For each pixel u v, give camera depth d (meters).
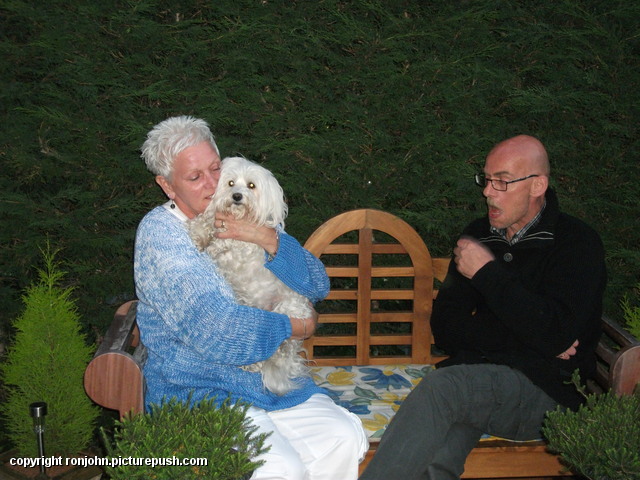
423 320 3.20
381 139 3.34
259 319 2.15
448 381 2.32
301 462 2.11
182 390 2.22
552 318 2.34
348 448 2.22
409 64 3.39
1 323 3.38
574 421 2.05
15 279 3.41
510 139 2.56
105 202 3.32
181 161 2.25
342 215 3.09
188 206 2.36
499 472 2.47
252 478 2.00
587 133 3.53
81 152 3.21
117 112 3.23
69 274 3.37
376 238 3.56
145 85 3.24
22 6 3.07
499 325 2.58
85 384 2.12
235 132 3.36
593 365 2.54
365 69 3.31
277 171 3.36
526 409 2.40
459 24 3.35
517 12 3.41
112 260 3.38
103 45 3.16
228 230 2.36
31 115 3.22
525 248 2.55
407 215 3.43
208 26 3.31
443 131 3.47
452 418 2.29
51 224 3.20
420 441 2.20
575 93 3.36
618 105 3.42
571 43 3.44
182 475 1.75
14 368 2.95
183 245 2.20
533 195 2.52
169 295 2.11
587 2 3.44
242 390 2.25
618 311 3.56
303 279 2.47
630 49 3.43
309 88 3.28
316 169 3.37
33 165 3.15
